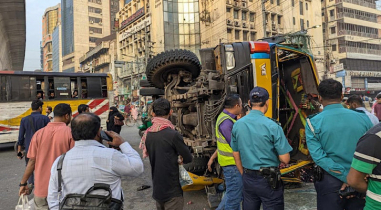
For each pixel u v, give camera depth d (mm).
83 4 83438
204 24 39188
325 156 2330
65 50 90500
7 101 10180
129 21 47375
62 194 1945
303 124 5574
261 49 4754
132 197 4938
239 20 38250
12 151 10391
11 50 39281
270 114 4605
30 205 3150
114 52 52438
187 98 4984
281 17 42125
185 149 2852
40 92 10883
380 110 6934
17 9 24875
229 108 3385
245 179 2633
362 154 1746
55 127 3139
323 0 50312
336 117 2350
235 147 2779
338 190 2320
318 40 45969
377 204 1715
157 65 5324
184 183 4023
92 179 1925
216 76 4559
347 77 44062
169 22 38938
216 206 4160
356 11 49219
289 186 5047
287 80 6008
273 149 2535
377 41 50938
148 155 3039
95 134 2121
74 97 11617
